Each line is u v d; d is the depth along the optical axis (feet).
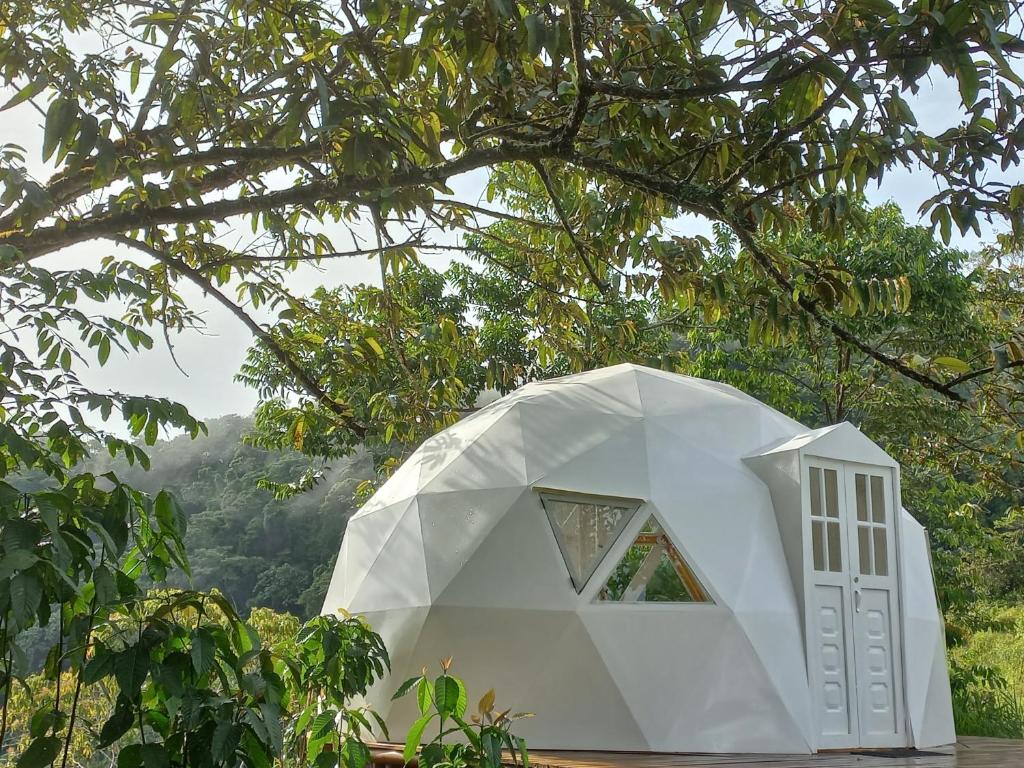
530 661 24.99
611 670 24.59
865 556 28.17
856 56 15.81
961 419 52.60
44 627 12.64
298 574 93.66
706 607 25.45
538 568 25.72
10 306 14.25
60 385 14.19
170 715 14.47
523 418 28.78
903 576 28.60
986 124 17.47
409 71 17.51
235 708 14.44
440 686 18.45
